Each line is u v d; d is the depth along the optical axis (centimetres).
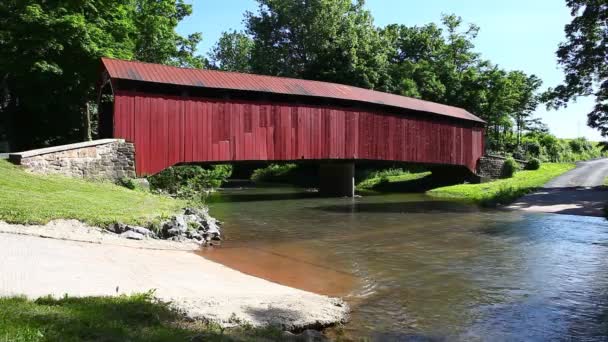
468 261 1174
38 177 1505
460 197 3048
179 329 511
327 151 2659
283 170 4856
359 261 1166
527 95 5859
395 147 3073
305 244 1387
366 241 1453
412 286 934
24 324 438
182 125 2116
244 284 891
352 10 5156
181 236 1289
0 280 670
